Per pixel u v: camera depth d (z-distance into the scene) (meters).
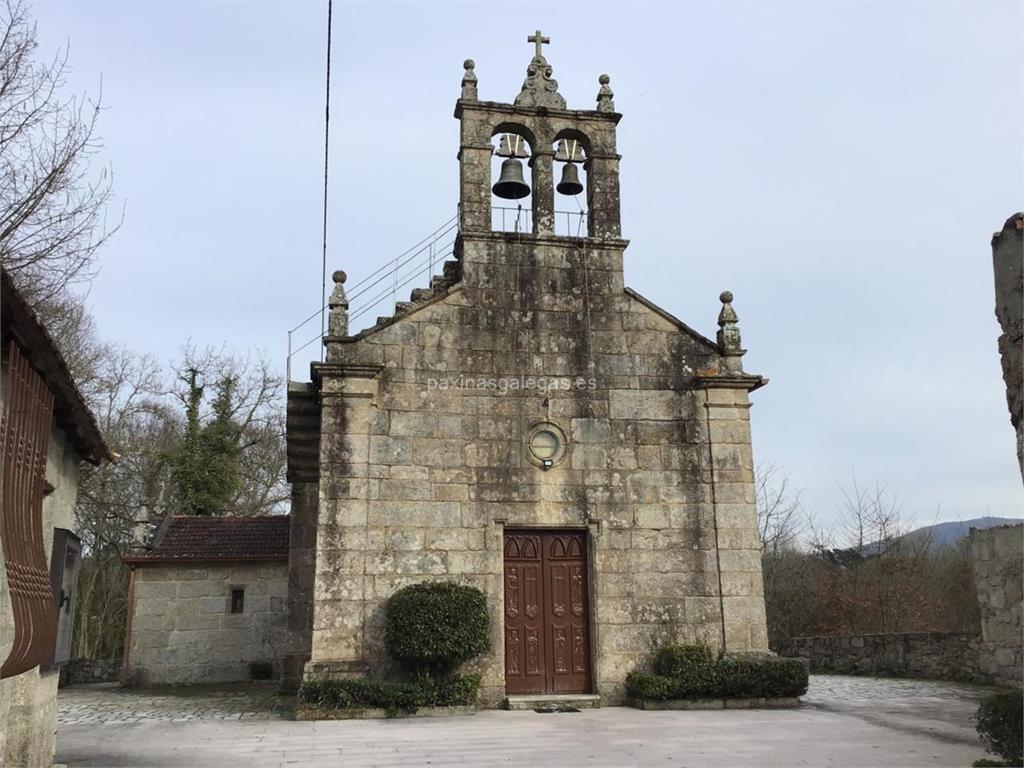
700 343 15.65
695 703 13.44
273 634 21.78
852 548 29.61
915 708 13.30
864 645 19.86
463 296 15.12
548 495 14.59
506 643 14.10
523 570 14.46
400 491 14.11
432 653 12.93
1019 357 7.55
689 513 14.86
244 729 11.71
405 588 13.56
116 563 31.30
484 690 13.63
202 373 33.56
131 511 30.98
